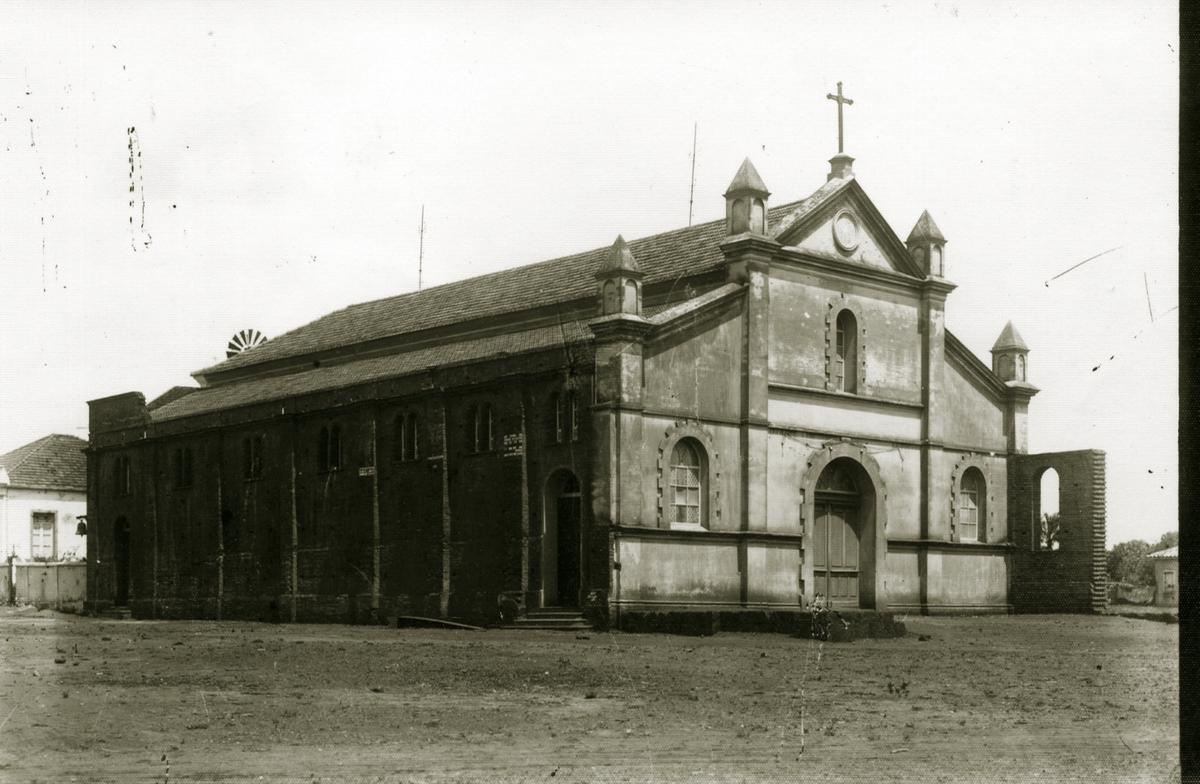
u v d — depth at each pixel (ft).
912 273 133.28
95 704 52.03
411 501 126.82
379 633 106.73
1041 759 41.63
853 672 69.46
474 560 119.24
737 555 113.70
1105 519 136.98
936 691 60.64
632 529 105.40
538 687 60.44
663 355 109.50
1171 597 200.75
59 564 202.49
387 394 130.11
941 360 134.10
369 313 169.17
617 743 43.83
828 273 124.26
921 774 38.81
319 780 36.47
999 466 141.08
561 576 113.80
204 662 72.49
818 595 122.62
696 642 90.68
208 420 154.71
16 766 38.27
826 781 37.55
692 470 111.86
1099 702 56.90
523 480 114.93
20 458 225.97
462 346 139.44
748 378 115.03
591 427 109.29
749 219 116.78
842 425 124.36
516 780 36.96
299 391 146.00
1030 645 91.61
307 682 61.57
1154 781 38.01
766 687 61.57
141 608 162.91
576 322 128.98
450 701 54.70
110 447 170.50
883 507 127.44
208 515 153.48
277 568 142.72
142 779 36.35
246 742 42.96
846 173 127.85
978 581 136.87
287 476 141.69
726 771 38.88
